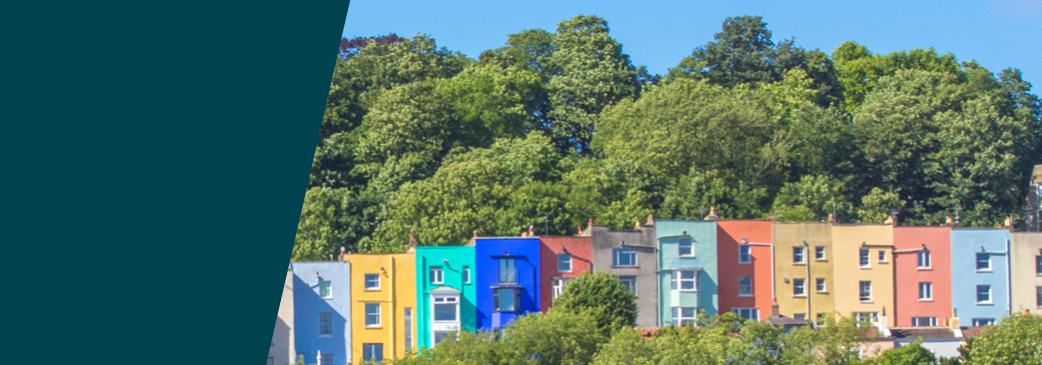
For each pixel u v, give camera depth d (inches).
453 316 7352.4
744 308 7746.1
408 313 7411.4
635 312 6993.1
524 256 7455.7
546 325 5654.5
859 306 7834.6
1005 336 6289.4
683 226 7721.5
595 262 7539.4
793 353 5561.0
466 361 5565.9
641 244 7642.7
